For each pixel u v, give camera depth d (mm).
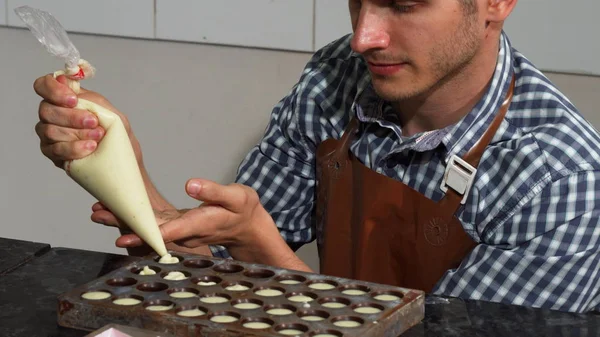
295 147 1472
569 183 1158
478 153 1250
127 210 1044
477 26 1163
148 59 2619
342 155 1371
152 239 1044
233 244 1211
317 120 1438
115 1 2639
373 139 1353
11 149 2604
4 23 2748
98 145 1045
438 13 1126
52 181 2578
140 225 1045
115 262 1086
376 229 1315
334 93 1431
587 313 985
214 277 989
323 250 1400
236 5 2559
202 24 2598
